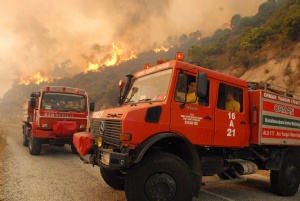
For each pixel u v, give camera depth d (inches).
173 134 196.1
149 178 183.3
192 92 217.3
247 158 270.4
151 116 195.2
